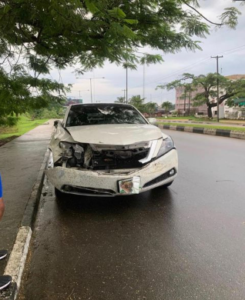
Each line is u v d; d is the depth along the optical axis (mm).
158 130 3959
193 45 4910
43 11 2678
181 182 4648
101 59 7121
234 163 6199
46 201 3988
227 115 48344
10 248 2424
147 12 3965
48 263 2328
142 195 4039
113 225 3070
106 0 2471
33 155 7844
